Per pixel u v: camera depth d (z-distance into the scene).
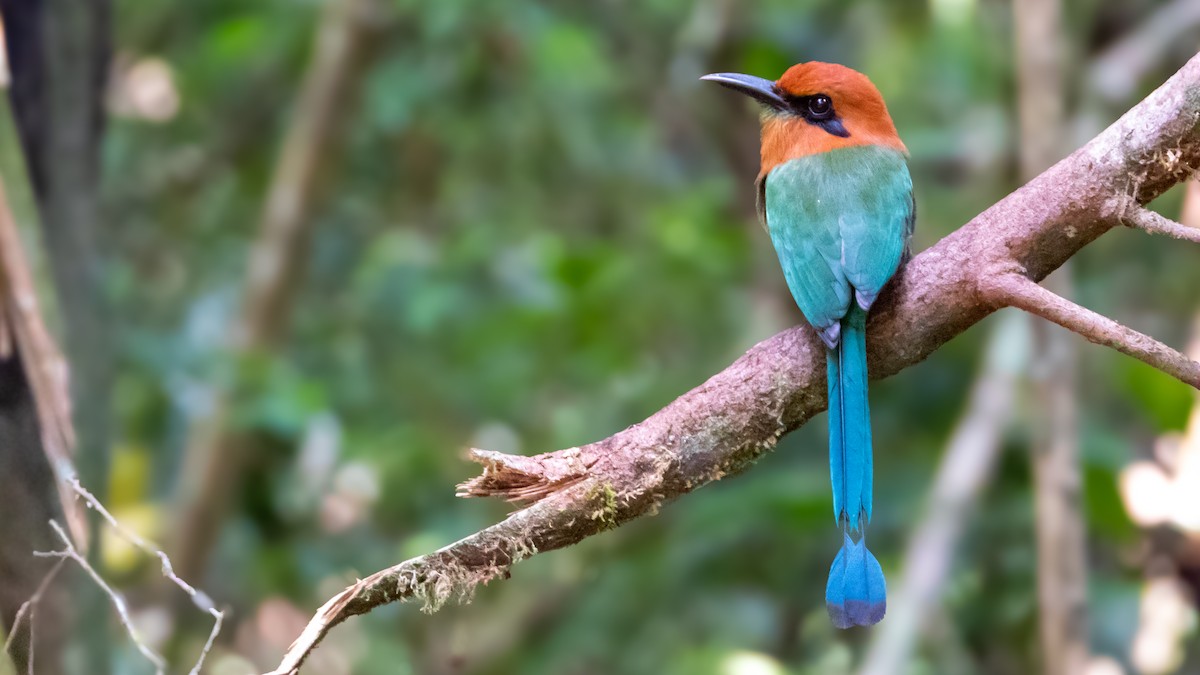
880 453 11.33
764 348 5.71
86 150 8.06
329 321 13.47
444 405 12.38
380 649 12.27
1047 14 10.37
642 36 13.82
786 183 7.55
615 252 12.20
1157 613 11.39
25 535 6.25
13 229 6.15
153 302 13.26
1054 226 5.34
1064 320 5.16
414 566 5.04
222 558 12.88
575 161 13.14
